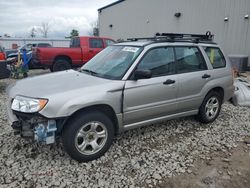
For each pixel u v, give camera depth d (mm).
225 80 5328
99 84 3738
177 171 3580
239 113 6121
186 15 17297
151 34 20641
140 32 21781
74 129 3504
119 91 3807
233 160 3939
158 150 4137
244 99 6734
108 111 3855
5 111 5930
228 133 4910
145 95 4082
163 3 18984
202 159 3934
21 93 3602
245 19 13852
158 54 4355
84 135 3629
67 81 3924
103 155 3881
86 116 3572
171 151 4121
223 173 3582
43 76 4336
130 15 22609
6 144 4168
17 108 3506
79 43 12578
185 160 3869
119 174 3459
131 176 3426
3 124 5055
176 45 4633
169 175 3484
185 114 4871
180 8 17656
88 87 3639
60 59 12078
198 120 5312
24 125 3551
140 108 4078
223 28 15062
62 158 3781
